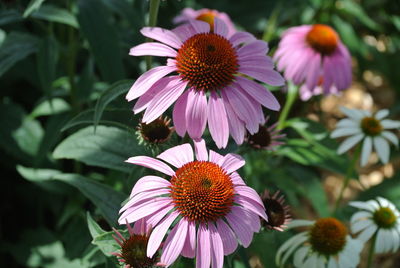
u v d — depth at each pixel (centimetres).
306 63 84
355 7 99
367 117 80
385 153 80
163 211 62
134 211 62
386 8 107
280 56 85
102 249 63
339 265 73
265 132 70
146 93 64
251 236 62
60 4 86
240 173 70
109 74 76
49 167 84
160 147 66
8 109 85
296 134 94
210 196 62
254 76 65
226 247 62
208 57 64
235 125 64
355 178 82
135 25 79
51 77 77
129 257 61
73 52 82
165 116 69
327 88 84
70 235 78
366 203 76
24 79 92
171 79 64
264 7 99
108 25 77
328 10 100
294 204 84
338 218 82
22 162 86
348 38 100
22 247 84
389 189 85
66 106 83
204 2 99
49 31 79
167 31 66
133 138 69
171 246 61
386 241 75
